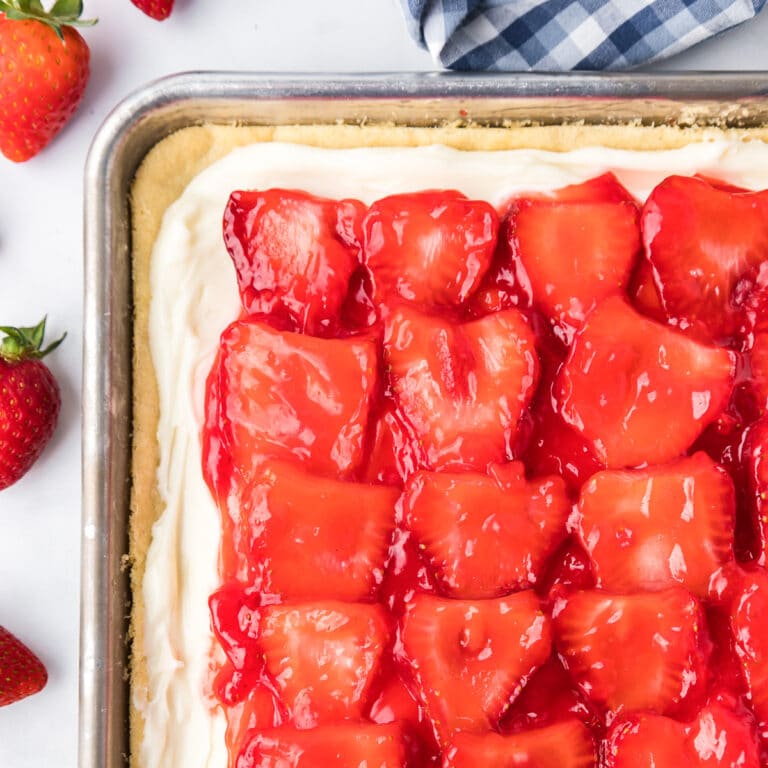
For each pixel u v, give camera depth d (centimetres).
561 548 61
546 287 61
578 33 64
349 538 60
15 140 65
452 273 61
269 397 61
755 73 62
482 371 61
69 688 66
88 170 61
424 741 60
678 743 59
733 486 60
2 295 66
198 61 66
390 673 60
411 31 64
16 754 66
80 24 64
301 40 66
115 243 61
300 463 61
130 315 62
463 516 60
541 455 61
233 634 60
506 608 60
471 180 62
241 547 61
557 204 61
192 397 62
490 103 62
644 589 60
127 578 61
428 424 61
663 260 61
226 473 61
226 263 62
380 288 61
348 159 62
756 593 60
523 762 59
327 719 60
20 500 66
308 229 61
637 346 61
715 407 61
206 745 61
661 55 65
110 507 61
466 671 60
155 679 61
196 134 63
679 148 63
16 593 66
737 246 61
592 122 63
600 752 60
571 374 61
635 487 60
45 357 66
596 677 60
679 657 60
